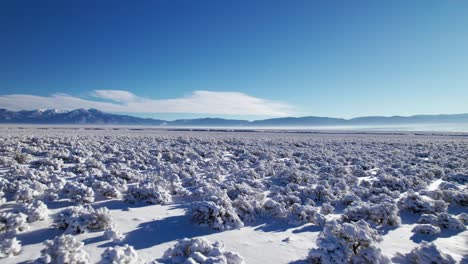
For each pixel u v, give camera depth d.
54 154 18.09
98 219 6.77
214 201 8.62
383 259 5.34
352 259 5.41
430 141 46.84
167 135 55.00
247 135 62.75
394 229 7.73
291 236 6.99
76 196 8.67
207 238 6.66
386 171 17.55
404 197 9.90
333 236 5.77
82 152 20.25
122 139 38.06
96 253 5.50
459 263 5.46
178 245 5.48
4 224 6.13
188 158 20.23
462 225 7.70
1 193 8.09
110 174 12.07
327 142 41.94
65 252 4.73
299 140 46.12
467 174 15.52
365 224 6.88
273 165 18.41
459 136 70.00
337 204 10.05
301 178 13.85
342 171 16.38
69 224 6.50
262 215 8.45
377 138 57.41
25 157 16.03
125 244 5.79
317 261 5.39
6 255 5.16
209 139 42.22
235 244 6.38
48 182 10.70
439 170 16.52
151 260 5.38
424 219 8.07
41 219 7.14
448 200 10.62
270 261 5.59
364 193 11.15
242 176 14.38
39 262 4.67
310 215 8.14
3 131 49.44
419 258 5.57
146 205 9.11
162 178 12.14
